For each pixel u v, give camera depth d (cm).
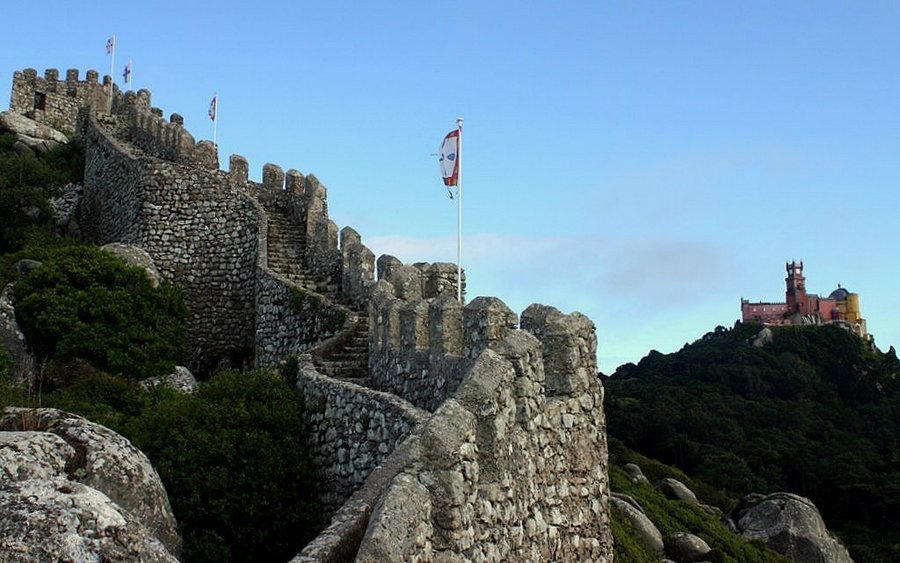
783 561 2527
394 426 1109
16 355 1930
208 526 1209
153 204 2678
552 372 1090
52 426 1084
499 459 818
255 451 1291
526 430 909
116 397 1806
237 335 2536
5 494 747
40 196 3450
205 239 2633
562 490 996
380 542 625
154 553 766
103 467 1042
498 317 1142
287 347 2148
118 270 2180
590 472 1087
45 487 763
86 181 3494
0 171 3547
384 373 1441
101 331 2019
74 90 4816
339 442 1272
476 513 756
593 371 1158
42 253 2509
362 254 2045
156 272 2350
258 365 2267
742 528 2909
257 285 2373
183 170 2703
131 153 3031
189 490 1224
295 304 2134
